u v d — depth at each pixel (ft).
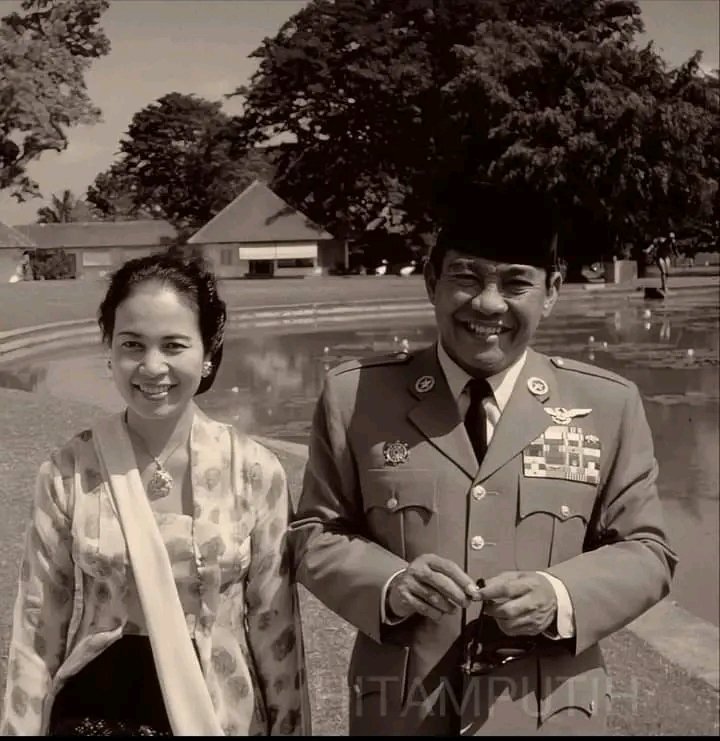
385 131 121.29
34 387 16.96
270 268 115.24
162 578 7.29
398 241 132.57
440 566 6.89
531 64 118.01
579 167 118.01
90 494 7.45
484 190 7.36
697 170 125.49
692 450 34.86
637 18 123.44
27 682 7.47
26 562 7.59
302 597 15.92
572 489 7.43
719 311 97.91
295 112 106.73
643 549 7.44
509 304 7.22
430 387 7.63
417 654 7.47
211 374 7.91
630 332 80.38
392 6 116.98
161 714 7.44
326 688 12.68
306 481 7.95
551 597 6.99
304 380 52.54
